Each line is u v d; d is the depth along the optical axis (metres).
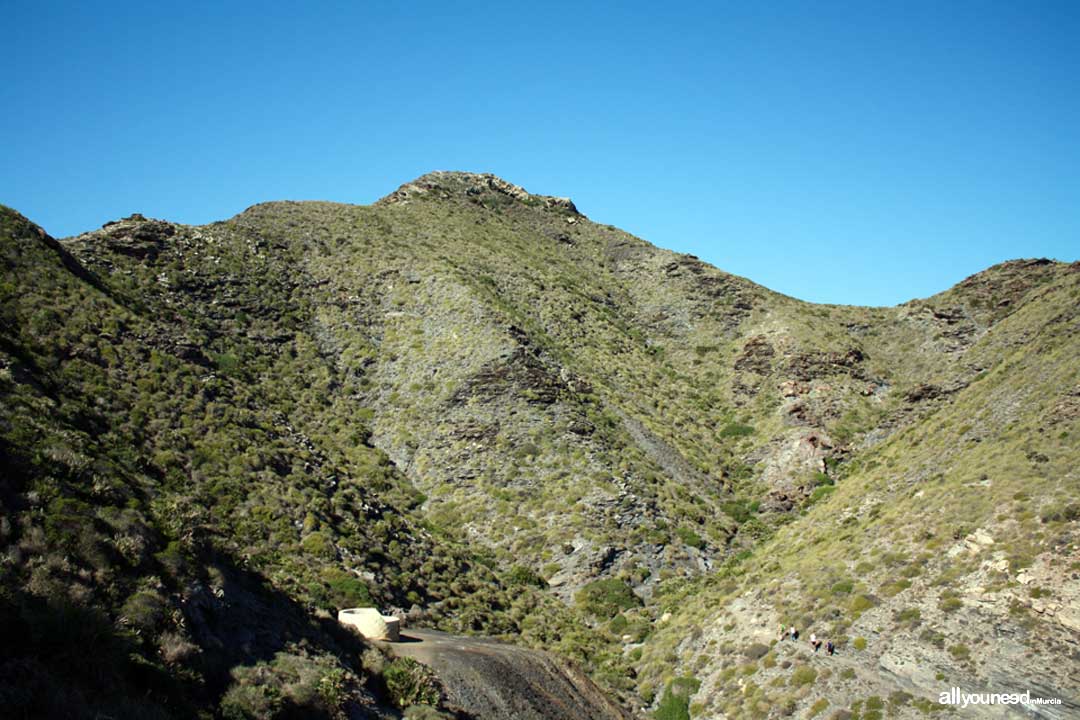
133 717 15.22
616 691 35.62
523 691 28.94
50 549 18.52
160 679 16.95
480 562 48.88
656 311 112.25
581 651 39.59
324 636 25.34
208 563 23.75
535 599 45.81
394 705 23.86
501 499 55.69
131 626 17.92
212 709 17.66
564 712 29.11
